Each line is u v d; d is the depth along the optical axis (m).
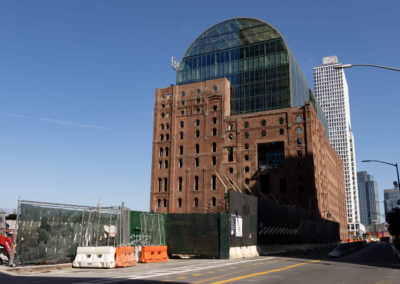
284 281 16.75
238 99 102.12
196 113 100.38
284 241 52.53
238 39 107.50
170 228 36.47
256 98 100.19
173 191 97.00
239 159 93.88
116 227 27.77
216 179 93.75
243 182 92.19
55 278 17.97
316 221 74.38
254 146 93.44
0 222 29.70
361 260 34.94
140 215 32.78
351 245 56.62
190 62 112.44
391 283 16.67
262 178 91.19
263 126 93.75
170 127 102.56
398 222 91.00
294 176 87.94
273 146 92.31
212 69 108.38
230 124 97.12
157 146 102.94
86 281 16.55
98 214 28.20
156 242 34.34
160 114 105.31
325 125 138.50
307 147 88.25
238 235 37.09
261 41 104.19
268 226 46.59
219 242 34.91
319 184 93.62
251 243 40.47
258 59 103.06
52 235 24.47
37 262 23.23
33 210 23.45
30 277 18.48
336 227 103.44
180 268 23.88
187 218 36.22
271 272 21.11
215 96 99.38
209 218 35.69
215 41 110.50
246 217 39.84
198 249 35.28
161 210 97.50
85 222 26.98
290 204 86.56
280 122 92.50
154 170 101.12
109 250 24.12
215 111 98.56
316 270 22.84
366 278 18.72
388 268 25.81
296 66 106.69
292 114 91.69
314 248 69.06
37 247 23.41
